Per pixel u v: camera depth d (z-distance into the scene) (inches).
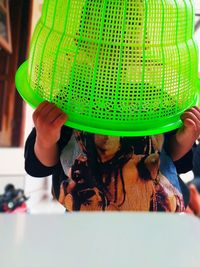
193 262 14.7
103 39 22.5
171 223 17.4
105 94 23.0
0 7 66.7
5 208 58.9
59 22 23.3
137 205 24.5
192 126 24.6
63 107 23.7
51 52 23.5
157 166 25.6
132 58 22.6
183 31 24.1
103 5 22.1
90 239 15.9
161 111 23.9
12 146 71.9
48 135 23.8
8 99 70.9
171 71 23.5
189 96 25.9
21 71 28.6
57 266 14.2
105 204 24.6
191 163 31.0
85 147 25.6
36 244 15.3
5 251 14.8
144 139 25.6
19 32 68.8
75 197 25.1
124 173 25.0
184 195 28.7
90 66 22.7
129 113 23.3
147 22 22.3
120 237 16.0
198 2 48.6
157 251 15.2
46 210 69.0
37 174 29.3
